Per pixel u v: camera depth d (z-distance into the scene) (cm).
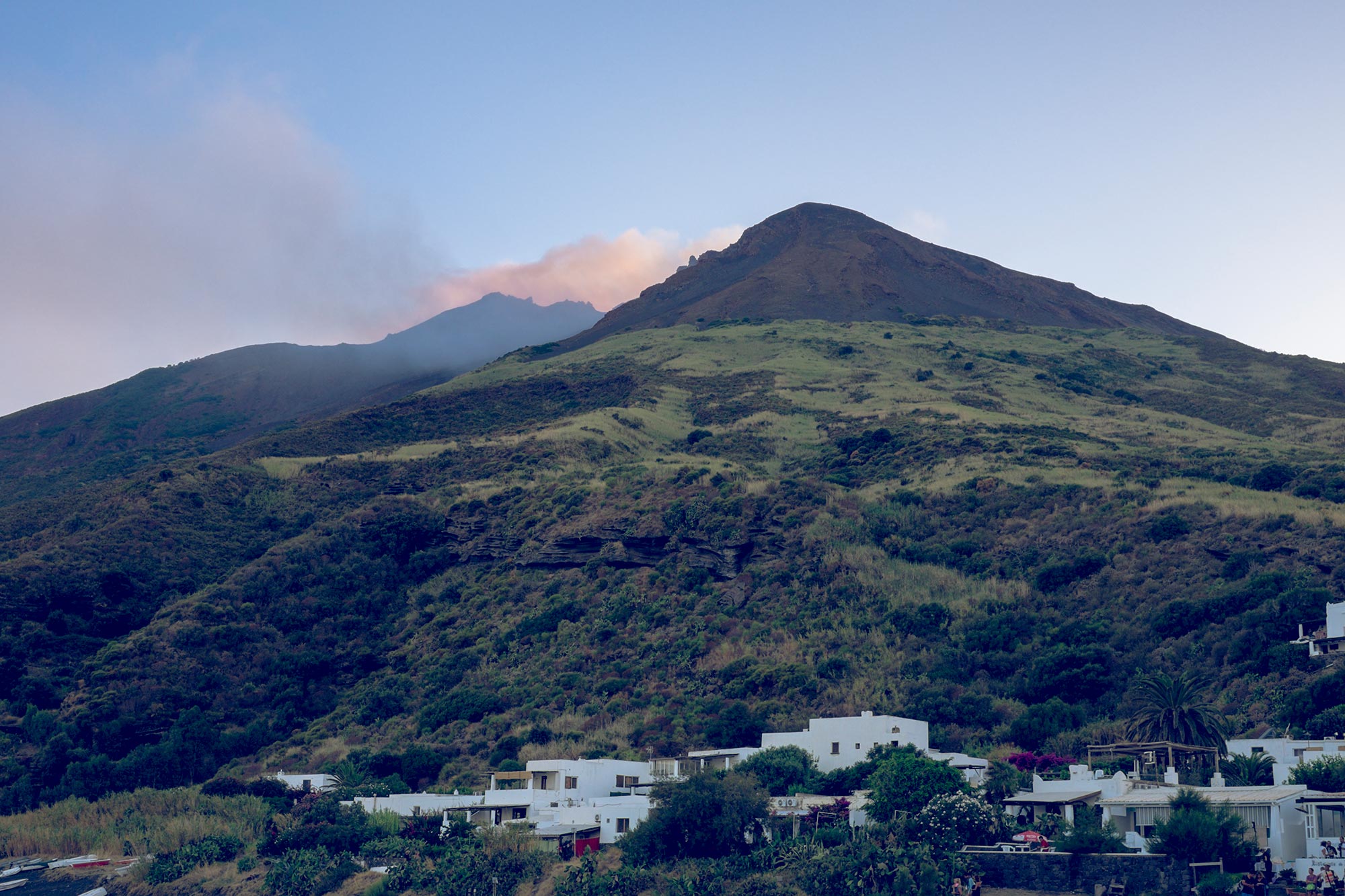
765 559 14650
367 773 11006
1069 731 9838
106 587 15550
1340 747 7338
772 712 11206
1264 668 10600
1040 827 6781
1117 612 12638
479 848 7862
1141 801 6419
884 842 6775
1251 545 13025
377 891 7550
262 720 13312
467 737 11969
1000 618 12769
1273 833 5788
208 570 16738
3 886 8662
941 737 10169
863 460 19550
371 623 15638
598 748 10875
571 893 6950
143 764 11762
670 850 7356
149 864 8806
